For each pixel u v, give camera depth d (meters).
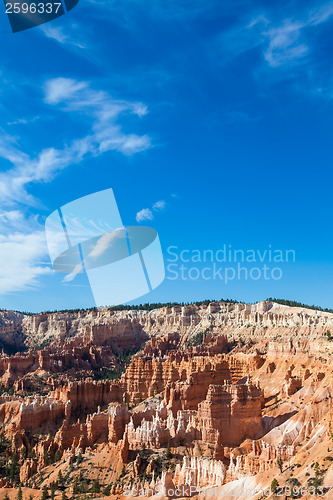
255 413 151.00
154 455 139.75
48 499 134.75
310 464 109.56
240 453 138.75
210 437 144.62
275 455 120.81
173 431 150.38
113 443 154.25
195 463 129.12
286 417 154.25
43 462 162.62
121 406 166.25
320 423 136.75
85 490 134.75
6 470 164.62
